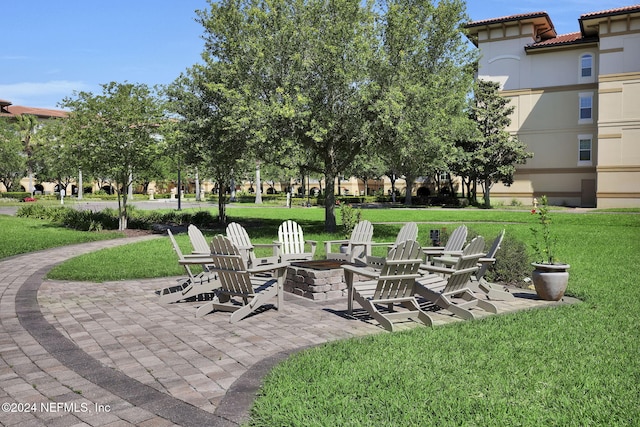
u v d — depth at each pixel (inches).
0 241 647.1
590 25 1509.6
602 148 1476.4
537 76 1683.1
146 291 337.4
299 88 725.3
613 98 1461.6
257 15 744.3
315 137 693.3
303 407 147.3
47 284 362.6
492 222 1047.6
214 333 234.8
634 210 1326.3
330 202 826.2
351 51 692.1
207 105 848.9
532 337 221.3
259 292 272.4
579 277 385.7
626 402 152.0
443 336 222.5
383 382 166.2
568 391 160.4
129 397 159.3
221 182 999.0
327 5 753.6
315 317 267.1
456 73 765.3
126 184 864.3
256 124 701.9
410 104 701.9
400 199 2420.0
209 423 140.9
